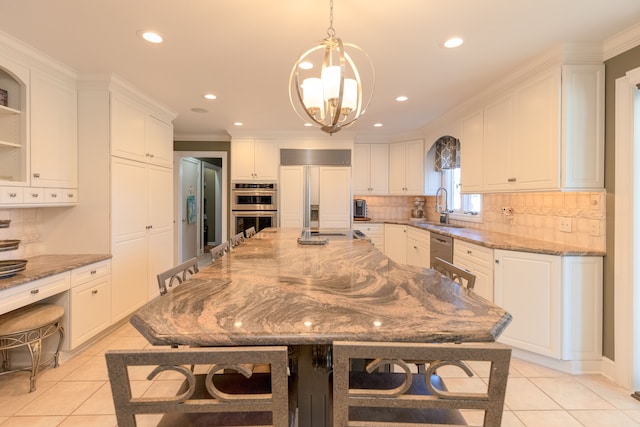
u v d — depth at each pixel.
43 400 2.04
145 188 3.52
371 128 5.08
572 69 2.35
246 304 1.11
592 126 2.35
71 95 2.84
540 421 1.85
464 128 3.75
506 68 2.73
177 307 1.08
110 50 2.43
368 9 1.92
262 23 2.08
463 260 3.16
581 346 2.35
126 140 3.15
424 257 4.23
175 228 5.66
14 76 2.33
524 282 2.49
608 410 1.95
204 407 0.77
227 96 3.49
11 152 2.41
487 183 3.27
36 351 2.15
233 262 1.87
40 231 2.89
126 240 3.17
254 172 5.25
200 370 2.34
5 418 1.87
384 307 1.09
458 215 4.57
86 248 2.92
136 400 0.76
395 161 5.54
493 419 0.77
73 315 2.50
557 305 2.34
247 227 5.27
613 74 2.28
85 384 2.21
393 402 0.78
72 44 2.34
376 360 0.79
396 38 2.25
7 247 2.36
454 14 1.97
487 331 0.90
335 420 0.78
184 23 2.07
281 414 0.77
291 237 3.18
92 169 2.91
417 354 0.75
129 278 3.22
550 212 2.82
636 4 1.85
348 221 5.28
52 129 2.63
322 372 1.07
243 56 2.54
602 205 2.34
